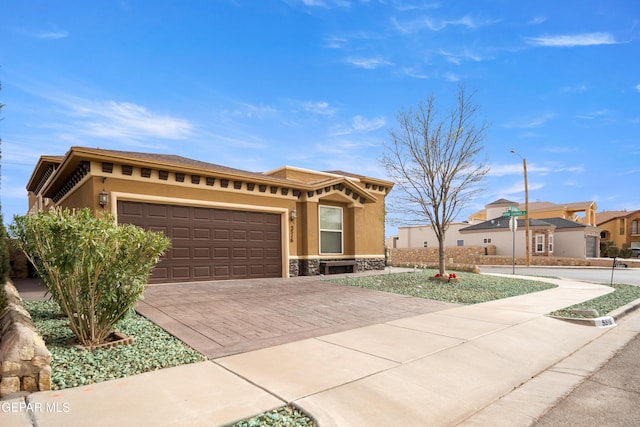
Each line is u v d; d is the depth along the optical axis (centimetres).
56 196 1434
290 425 348
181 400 383
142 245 579
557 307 951
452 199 1448
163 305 825
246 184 1335
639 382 492
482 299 1049
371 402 400
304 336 628
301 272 1501
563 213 4444
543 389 470
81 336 542
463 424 377
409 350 569
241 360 506
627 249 4291
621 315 907
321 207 1614
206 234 1243
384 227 1881
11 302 558
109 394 391
